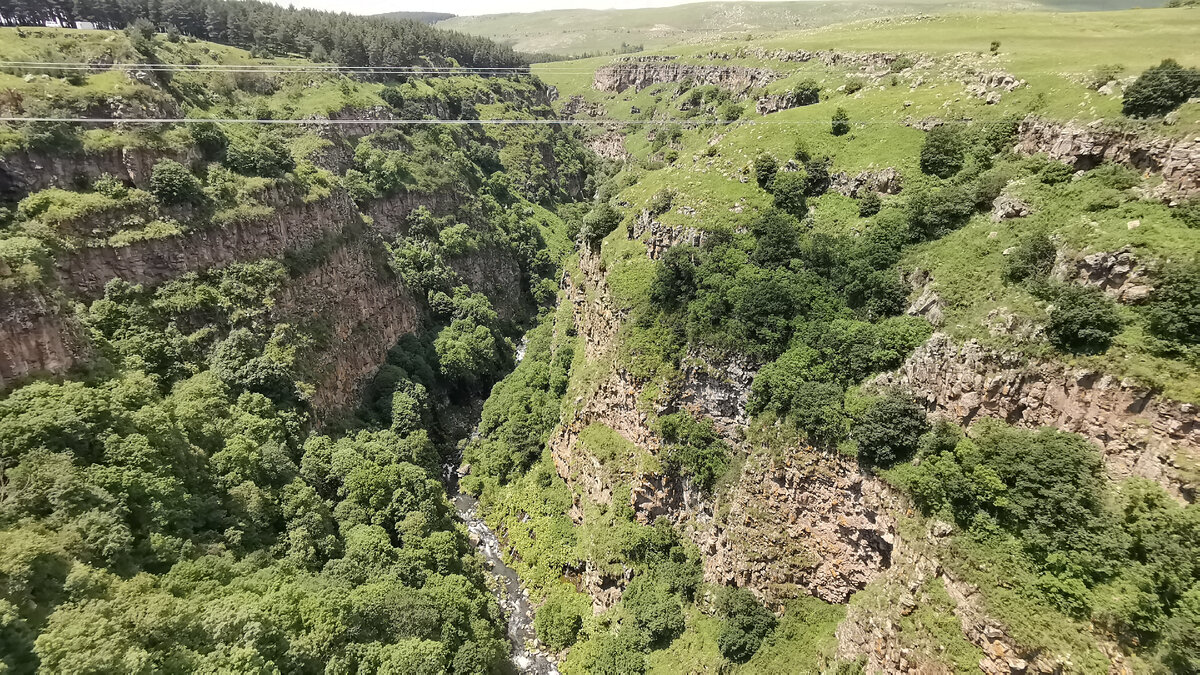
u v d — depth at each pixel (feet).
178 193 200.75
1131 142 142.41
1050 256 134.31
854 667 138.21
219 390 190.29
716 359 188.24
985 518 123.34
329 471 206.08
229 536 158.71
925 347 144.87
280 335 216.95
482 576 213.05
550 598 210.79
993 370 131.54
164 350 185.68
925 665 120.37
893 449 141.90
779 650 157.58
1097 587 106.83
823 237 194.29
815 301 181.57
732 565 175.32
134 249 187.11
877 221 185.47
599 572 200.95
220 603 135.44
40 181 179.73
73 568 118.52
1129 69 165.99
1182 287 109.81
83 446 140.26
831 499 154.92
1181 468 104.32
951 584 122.01
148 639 117.19
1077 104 164.55
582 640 193.47
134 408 159.84
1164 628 97.76
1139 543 105.81
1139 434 110.32
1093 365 117.08
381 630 162.20
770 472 167.32
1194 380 105.91
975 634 115.55
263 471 185.06
